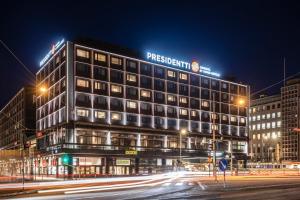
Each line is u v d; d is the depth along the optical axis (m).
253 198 23.94
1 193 31.50
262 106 172.88
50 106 100.62
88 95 92.69
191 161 109.38
